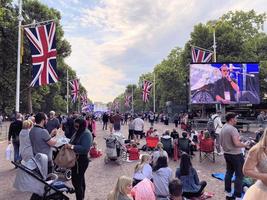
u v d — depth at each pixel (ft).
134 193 20.31
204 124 111.86
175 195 19.27
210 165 44.80
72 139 23.75
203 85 106.63
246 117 147.23
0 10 111.86
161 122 209.67
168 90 224.33
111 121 90.74
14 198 26.96
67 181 32.83
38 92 189.78
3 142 76.23
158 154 33.12
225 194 28.43
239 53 169.99
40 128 23.80
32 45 65.41
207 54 108.88
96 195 28.43
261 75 161.07
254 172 13.28
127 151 50.55
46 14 165.37
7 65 152.97
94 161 48.16
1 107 198.18
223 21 185.26
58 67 192.34
